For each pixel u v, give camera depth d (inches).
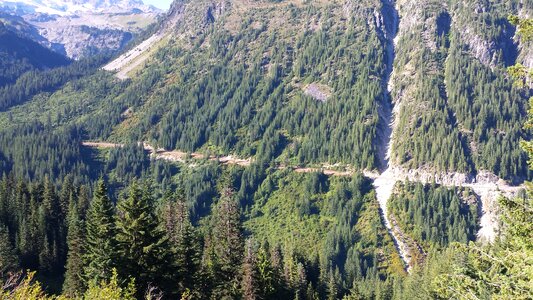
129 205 1583.4
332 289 3553.2
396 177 7130.9
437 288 1079.6
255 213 6870.1
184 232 2081.7
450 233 5738.2
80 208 3934.5
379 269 5349.4
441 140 7249.0
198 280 1988.2
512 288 811.4
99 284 1507.1
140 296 1539.1
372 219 6131.9
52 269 3481.8
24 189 4475.9
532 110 777.6
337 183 7007.9
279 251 3750.0
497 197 822.5
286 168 7623.0
